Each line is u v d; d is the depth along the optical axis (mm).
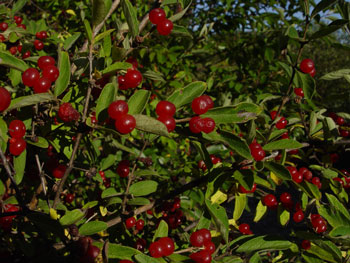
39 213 1355
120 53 1503
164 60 3943
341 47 2074
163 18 1548
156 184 2061
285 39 1996
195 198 2609
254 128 1510
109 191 1988
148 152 3553
